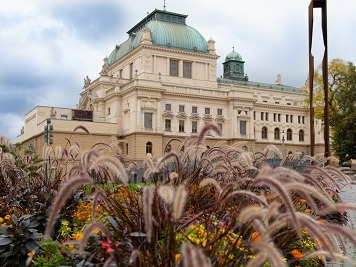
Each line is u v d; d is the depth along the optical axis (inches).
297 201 237.8
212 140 2652.6
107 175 206.1
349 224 340.5
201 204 222.2
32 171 399.5
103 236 172.2
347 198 565.9
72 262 162.7
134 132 2704.2
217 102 3070.9
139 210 169.6
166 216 141.4
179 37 3191.4
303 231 214.5
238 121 3068.4
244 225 146.6
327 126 525.7
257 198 125.5
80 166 175.8
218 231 153.4
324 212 123.6
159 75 2849.4
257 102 3474.4
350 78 2086.6
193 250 85.2
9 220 265.0
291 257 217.0
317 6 546.9
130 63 3235.7
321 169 199.6
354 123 1941.4
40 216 262.8
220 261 135.8
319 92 2298.2
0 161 349.7
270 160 403.2
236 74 4028.1
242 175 250.8
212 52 3265.3
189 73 3184.1
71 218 278.7
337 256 112.9
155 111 2783.0
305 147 3575.3
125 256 146.2
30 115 3029.0
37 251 204.8
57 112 2881.4
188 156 241.8
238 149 240.4
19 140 3444.9
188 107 2960.1
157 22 3230.8
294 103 3676.2
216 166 224.5
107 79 3164.4
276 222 112.9
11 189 334.6
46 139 740.7
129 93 2822.3
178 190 108.5
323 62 537.6
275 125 3459.6
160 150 2765.7
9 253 204.8
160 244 152.6
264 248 97.0
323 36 539.8
